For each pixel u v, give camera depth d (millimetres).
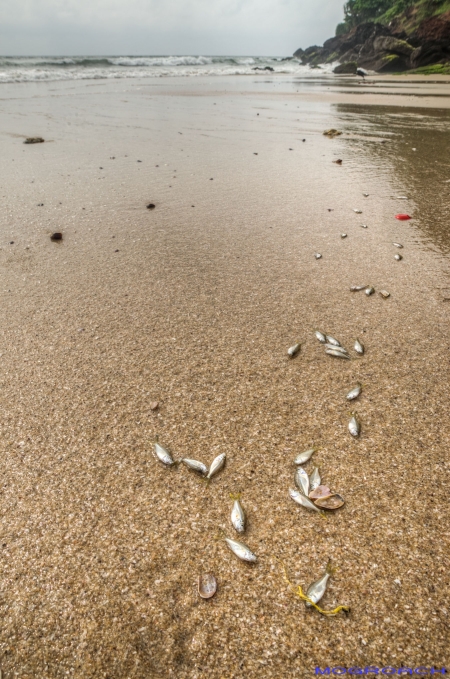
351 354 1003
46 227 1712
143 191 2129
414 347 1014
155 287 1295
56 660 533
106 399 897
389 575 596
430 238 1558
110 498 709
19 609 576
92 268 1406
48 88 6938
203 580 599
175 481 736
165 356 1015
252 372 963
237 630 549
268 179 2303
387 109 4801
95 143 3180
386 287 1260
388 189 2086
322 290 1260
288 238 1597
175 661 526
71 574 610
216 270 1385
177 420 849
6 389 920
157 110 4754
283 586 591
